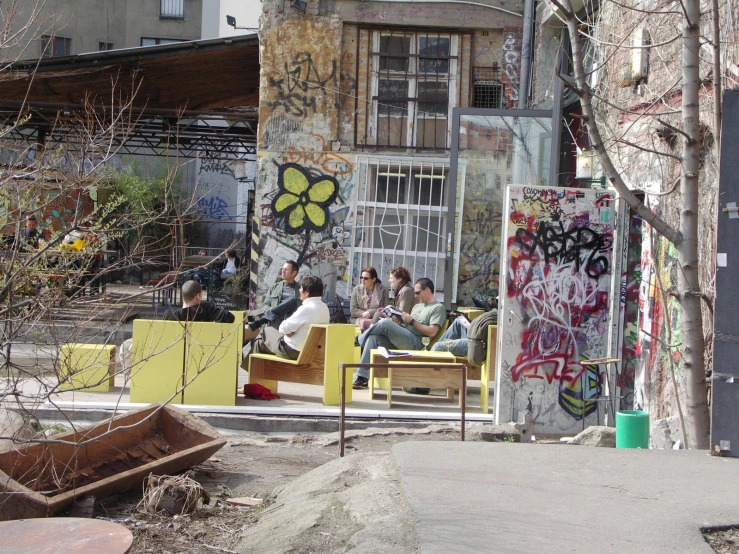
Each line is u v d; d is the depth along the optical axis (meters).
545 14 13.15
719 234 5.73
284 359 9.93
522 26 14.30
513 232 8.62
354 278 14.31
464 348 10.23
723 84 7.19
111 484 5.62
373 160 14.34
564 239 8.65
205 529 5.23
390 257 14.36
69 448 6.08
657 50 8.64
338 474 5.54
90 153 6.25
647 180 8.84
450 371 9.65
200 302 9.79
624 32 9.28
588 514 4.43
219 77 16.97
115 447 6.46
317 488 5.39
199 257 19.36
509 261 8.62
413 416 9.27
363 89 14.39
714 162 7.20
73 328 5.62
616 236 8.70
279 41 14.25
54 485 5.86
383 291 12.27
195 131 21.56
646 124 8.85
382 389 11.05
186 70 16.33
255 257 14.35
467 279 13.45
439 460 5.50
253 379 10.16
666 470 5.36
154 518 5.41
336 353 9.73
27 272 5.24
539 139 12.36
